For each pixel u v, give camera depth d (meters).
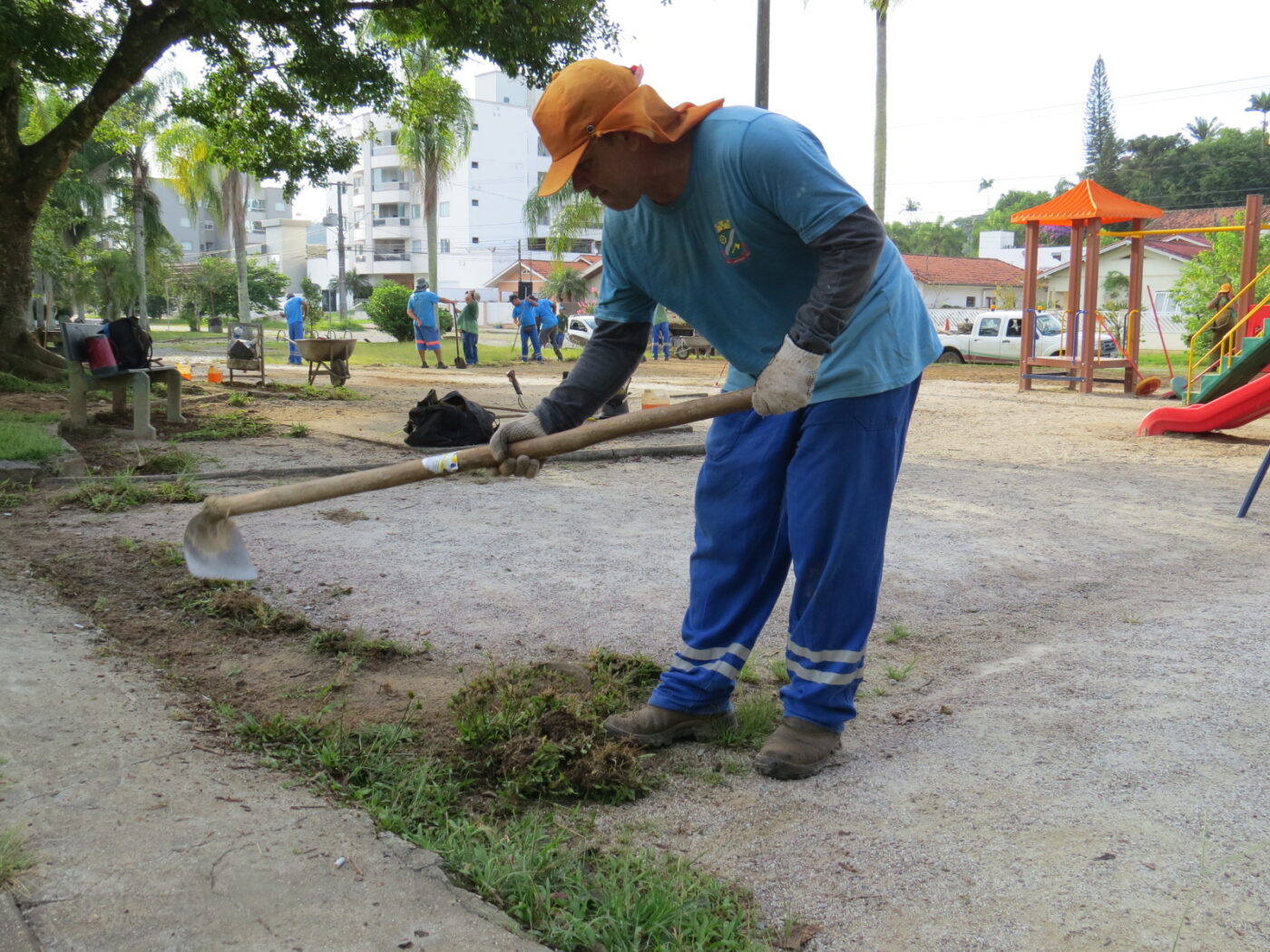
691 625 3.52
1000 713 3.79
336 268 114.31
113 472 8.22
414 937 2.23
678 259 3.19
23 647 3.95
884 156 27.84
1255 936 2.40
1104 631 4.80
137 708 3.45
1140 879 2.64
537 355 29.61
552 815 2.96
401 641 4.40
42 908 2.27
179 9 15.60
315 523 6.60
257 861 2.50
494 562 5.75
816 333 2.82
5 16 13.68
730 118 2.94
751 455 3.35
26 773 2.91
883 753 3.46
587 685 3.83
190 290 73.44
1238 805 3.04
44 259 41.44
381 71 17.22
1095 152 90.31
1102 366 19.09
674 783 3.21
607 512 7.23
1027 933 2.41
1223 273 34.19
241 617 4.55
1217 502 8.09
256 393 15.74
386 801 2.92
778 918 2.47
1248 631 4.76
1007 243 79.12
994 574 5.82
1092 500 8.12
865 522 3.19
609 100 2.87
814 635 3.28
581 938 2.29
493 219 101.50
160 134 44.62
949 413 15.33
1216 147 85.31
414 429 9.98
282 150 18.64
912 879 2.65
